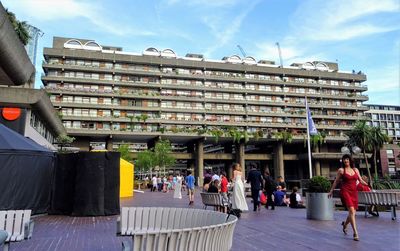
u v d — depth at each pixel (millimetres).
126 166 25297
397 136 128500
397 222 9641
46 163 12336
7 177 10961
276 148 85000
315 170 86375
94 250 5949
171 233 3428
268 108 83250
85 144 72562
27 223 5223
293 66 96312
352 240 6832
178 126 75688
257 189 13078
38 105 28203
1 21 12961
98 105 70000
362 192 10898
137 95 72938
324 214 10070
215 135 76438
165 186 36906
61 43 80375
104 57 73000
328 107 86688
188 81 78812
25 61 17547
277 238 7066
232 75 82375
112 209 12000
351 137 59562
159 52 82875
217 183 13516
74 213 11594
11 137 11695
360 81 92062
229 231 4098
